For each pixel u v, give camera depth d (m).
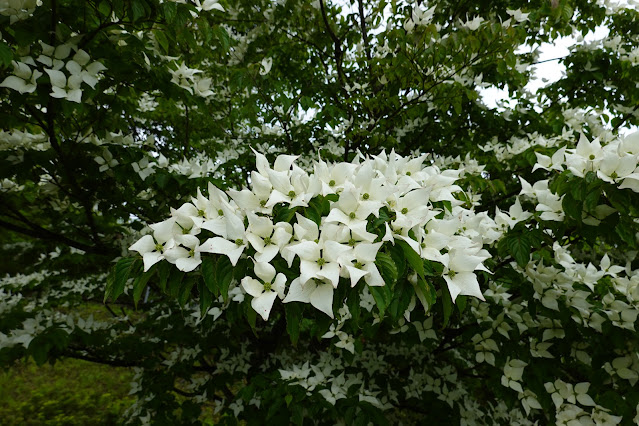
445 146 3.56
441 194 1.43
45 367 6.00
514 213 1.89
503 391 2.04
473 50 2.42
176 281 1.10
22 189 2.82
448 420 2.44
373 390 2.75
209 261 1.04
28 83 1.60
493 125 3.42
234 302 2.53
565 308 1.82
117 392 5.52
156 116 3.94
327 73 3.98
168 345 3.15
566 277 1.88
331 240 1.02
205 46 2.91
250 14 3.67
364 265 0.99
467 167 2.71
